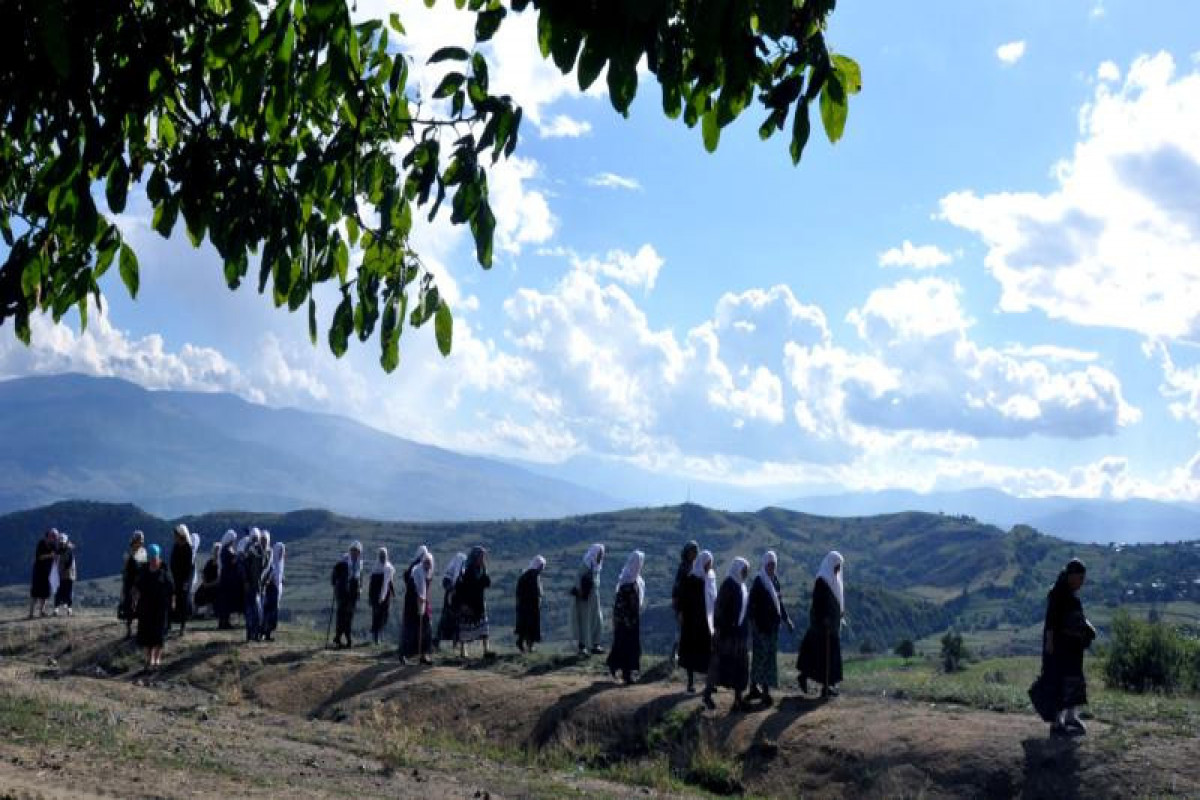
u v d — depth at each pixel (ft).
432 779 45.70
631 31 11.57
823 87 12.80
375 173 15.87
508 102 14.02
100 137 14.11
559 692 63.98
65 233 15.66
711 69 12.76
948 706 56.08
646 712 58.59
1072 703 46.91
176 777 35.50
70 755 36.58
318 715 67.82
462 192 14.19
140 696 66.18
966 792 45.14
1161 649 67.82
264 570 88.99
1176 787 40.83
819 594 59.72
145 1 14.71
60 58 11.71
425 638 76.95
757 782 50.70
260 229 15.07
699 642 61.41
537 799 43.75
